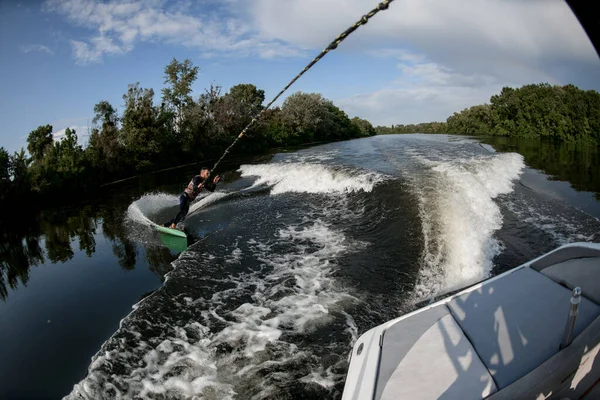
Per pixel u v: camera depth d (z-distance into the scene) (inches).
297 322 178.9
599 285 110.3
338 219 317.7
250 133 1213.7
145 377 148.0
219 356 158.2
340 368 147.4
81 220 438.0
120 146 812.0
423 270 217.3
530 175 412.8
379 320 176.4
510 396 90.2
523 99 1048.2
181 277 231.6
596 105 831.7
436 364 104.0
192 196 341.7
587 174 411.8
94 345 178.1
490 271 209.0
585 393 97.6
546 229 256.5
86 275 266.2
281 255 257.6
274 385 140.2
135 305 209.2
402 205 312.3
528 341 103.0
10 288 257.3
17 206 551.8
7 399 143.9
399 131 2869.1
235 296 206.5
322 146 1056.2
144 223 384.5
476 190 327.3
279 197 412.2
